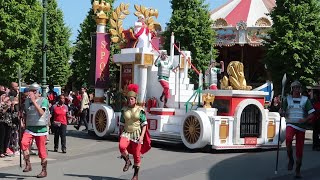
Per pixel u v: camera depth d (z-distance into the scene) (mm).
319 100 16062
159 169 11516
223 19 38844
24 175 10406
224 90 15617
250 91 15656
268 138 15805
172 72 18375
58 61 45406
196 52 34844
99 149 15789
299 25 27859
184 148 16141
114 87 20859
